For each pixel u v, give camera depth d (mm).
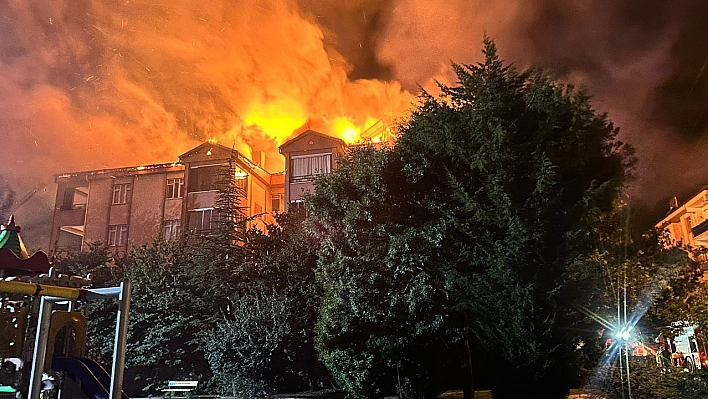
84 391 6922
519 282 9508
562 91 10961
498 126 10273
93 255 22188
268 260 18016
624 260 10695
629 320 10367
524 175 10352
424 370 11680
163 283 18984
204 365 18094
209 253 19594
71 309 7844
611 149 11242
